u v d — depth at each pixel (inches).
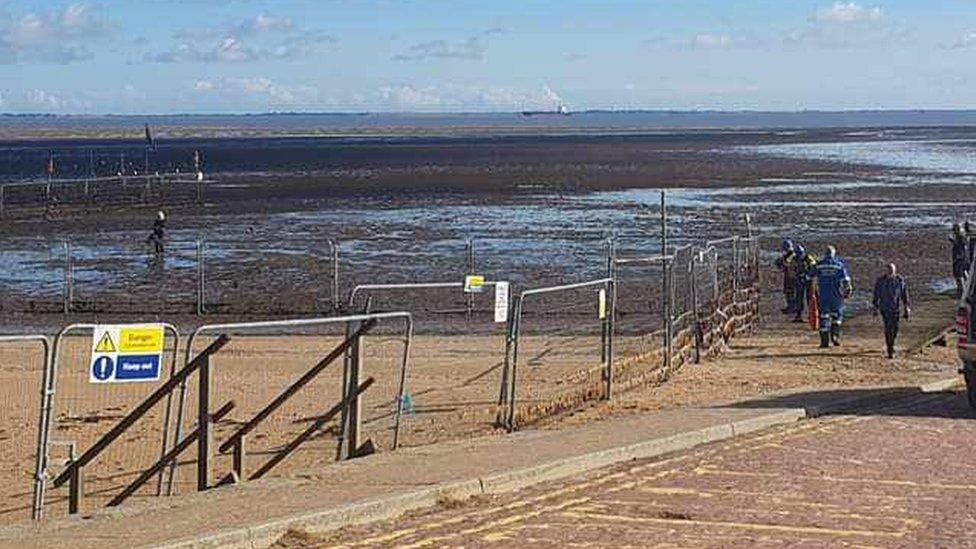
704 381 836.6
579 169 4111.7
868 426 649.0
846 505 456.4
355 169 4180.6
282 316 1248.2
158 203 2677.2
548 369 895.7
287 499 448.5
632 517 436.5
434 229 2089.1
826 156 4997.5
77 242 1923.0
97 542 389.1
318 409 749.9
